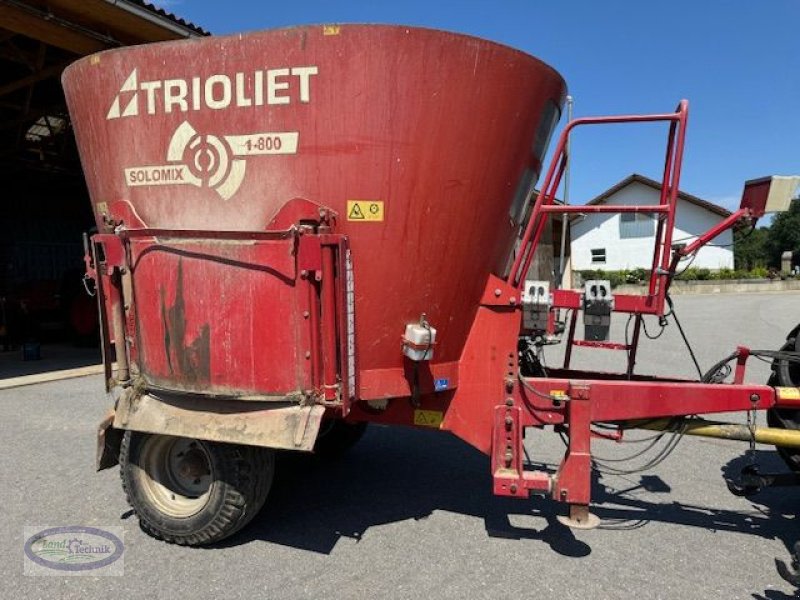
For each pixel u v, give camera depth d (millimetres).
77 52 8281
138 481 3301
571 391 3090
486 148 3041
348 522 3623
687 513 3770
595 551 3260
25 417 6234
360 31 2775
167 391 3100
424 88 2857
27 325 12594
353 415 3408
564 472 3059
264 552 3238
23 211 15320
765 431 3172
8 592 2867
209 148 2984
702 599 2795
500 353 3291
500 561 3146
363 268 2990
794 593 2844
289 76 2846
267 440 2859
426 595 2820
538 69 3123
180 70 2975
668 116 3041
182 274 2998
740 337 11938
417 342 2973
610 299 3221
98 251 3189
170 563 3119
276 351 2910
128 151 3131
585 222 33594
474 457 4855
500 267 3436
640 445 5250
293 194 2930
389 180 2918
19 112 11961
